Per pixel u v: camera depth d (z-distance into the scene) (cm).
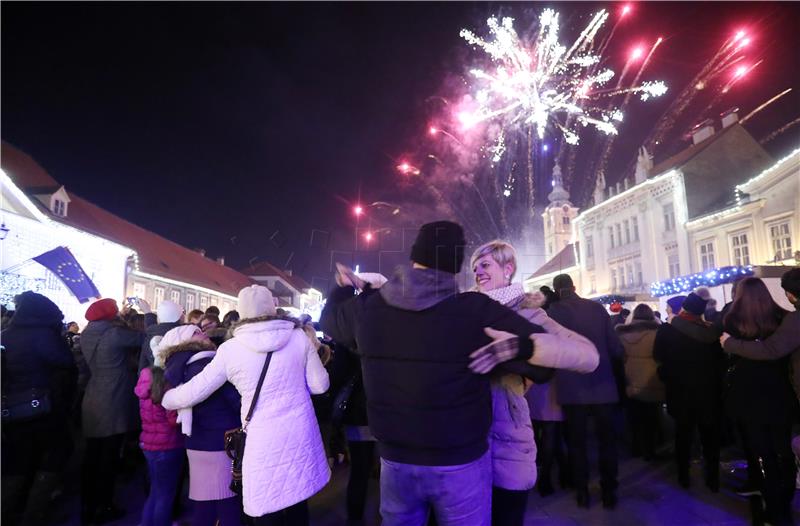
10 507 357
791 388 348
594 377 406
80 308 1683
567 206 4481
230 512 306
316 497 459
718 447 437
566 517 391
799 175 1775
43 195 1902
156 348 357
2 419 356
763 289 347
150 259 2616
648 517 386
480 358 180
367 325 198
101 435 408
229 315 573
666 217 2500
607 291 2953
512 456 236
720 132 2567
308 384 299
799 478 383
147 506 347
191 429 306
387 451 189
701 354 432
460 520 182
